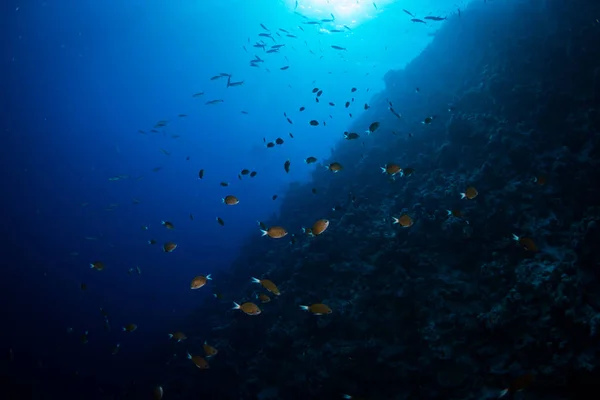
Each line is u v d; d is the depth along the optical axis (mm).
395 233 6535
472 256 5656
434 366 4887
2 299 26953
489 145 6520
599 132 5648
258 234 12672
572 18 7312
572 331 3934
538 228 5199
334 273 6879
